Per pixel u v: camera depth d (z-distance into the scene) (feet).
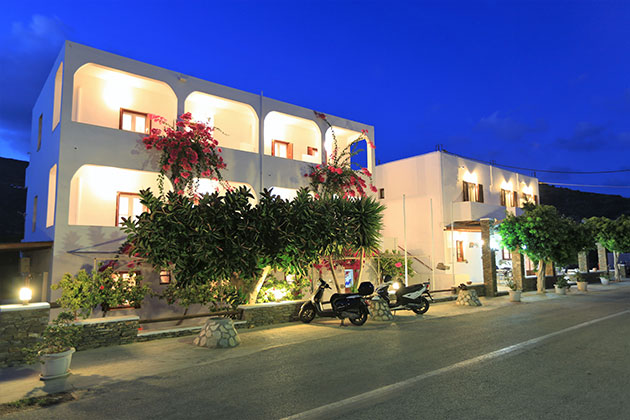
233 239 31.17
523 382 19.62
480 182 85.51
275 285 45.14
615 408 16.19
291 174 52.54
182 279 30.68
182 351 28.07
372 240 44.47
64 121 36.83
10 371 23.80
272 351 27.63
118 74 42.16
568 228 65.62
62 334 23.44
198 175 42.42
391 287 55.83
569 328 34.47
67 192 36.32
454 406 16.53
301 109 55.83
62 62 38.68
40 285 40.42
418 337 31.71
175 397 18.40
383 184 87.25
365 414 15.84
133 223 29.40
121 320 30.40
